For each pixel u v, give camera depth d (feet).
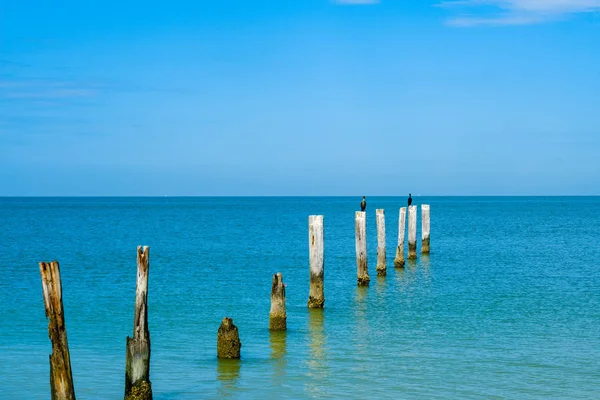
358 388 60.54
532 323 88.79
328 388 60.49
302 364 68.08
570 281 129.90
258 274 141.49
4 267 152.76
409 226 163.53
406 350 73.97
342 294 112.88
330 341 78.23
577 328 85.66
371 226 325.62
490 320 90.74
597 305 102.53
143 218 442.09
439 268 149.69
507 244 216.33
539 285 124.26
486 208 650.02
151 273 143.23
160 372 65.31
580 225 331.57
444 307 100.73
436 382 62.34
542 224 341.62
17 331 83.51
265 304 103.40
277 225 349.00
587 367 67.46
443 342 77.87
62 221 396.16
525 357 71.10
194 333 82.48
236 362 68.90
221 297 110.22
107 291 116.47
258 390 59.93
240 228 320.50
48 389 60.49
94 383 62.13
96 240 240.94
